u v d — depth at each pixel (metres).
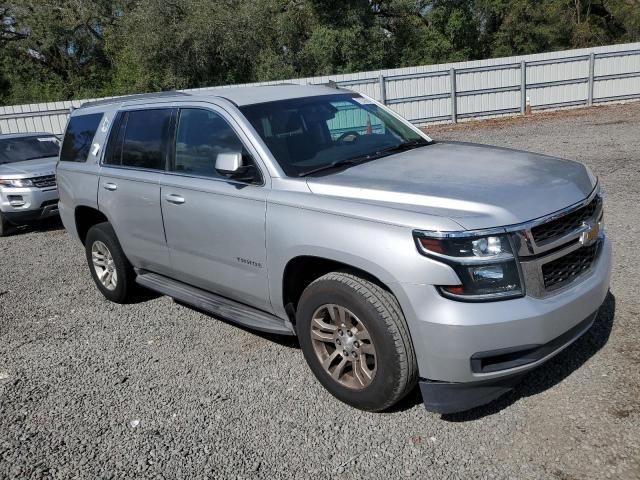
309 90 4.81
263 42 29.64
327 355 3.70
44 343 5.10
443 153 4.19
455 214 3.07
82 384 4.29
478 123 19.38
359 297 3.31
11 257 8.54
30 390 4.27
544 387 3.62
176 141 4.64
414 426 3.39
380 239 3.18
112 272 5.74
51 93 34.28
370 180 3.61
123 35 31.95
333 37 28.95
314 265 3.78
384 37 31.08
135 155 5.07
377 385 3.34
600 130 14.34
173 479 3.14
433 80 19.67
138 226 5.00
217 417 3.68
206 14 28.59
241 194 3.95
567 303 3.15
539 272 3.08
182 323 5.25
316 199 3.55
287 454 3.25
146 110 5.05
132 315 5.55
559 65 19.92
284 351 4.51
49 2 33.06
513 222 3.03
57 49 34.72
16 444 3.59
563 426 3.22
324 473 3.06
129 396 4.04
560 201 3.28
